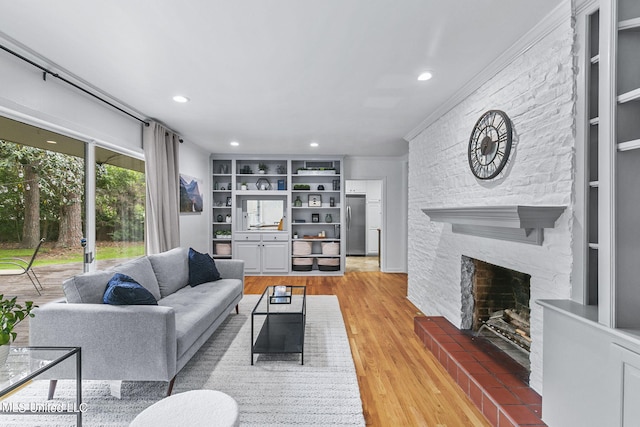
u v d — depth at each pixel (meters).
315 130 4.41
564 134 1.79
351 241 9.38
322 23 1.90
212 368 2.56
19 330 2.41
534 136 2.03
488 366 2.29
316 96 3.11
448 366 2.49
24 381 1.42
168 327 2.05
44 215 2.58
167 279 3.24
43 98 2.44
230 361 2.68
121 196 3.57
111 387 2.13
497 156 2.39
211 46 2.16
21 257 2.39
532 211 1.76
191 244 5.41
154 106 3.39
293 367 2.58
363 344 3.05
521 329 2.45
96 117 3.06
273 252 6.39
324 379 2.39
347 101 3.24
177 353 2.17
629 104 1.38
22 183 2.39
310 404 2.08
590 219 1.68
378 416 1.98
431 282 3.72
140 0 1.68
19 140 2.36
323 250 6.47
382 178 6.63
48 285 2.61
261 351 2.63
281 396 2.17
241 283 3.90
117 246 3.50
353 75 2.63
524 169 2.13
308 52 2.25
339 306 4.27
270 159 6.43
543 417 1.70
